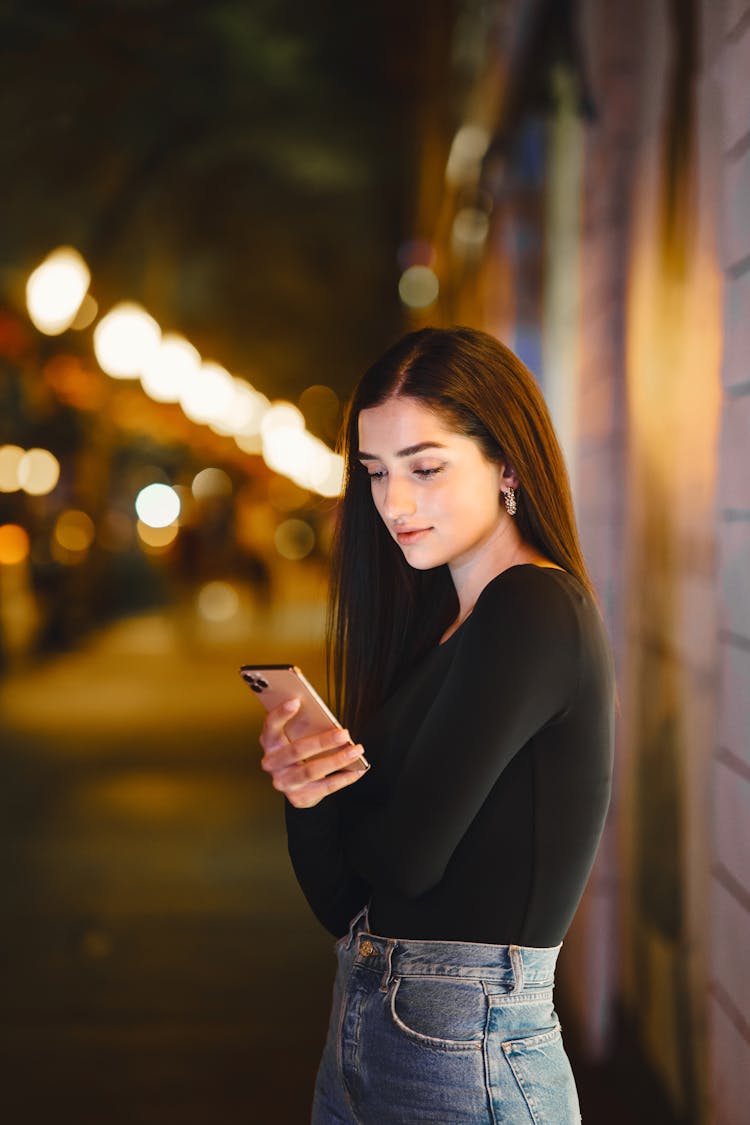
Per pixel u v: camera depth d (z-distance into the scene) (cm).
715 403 382
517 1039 205
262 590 2436
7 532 1848
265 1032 539
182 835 866
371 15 1477
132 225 2156
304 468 2533
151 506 3484
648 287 474
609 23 525
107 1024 546
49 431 1905
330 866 226
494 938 206
